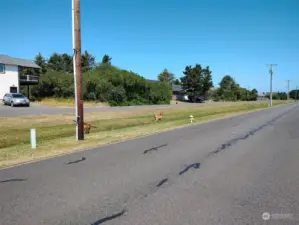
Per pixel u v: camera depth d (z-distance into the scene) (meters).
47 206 5.14
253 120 24.84
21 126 18.44
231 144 11.98
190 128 18.36
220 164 8.36
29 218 4.64
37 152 10.37
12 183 6.53
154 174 7.25
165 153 10.02
